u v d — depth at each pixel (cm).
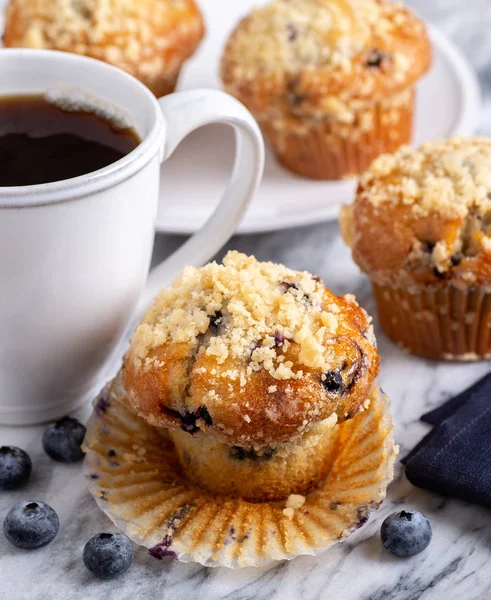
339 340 53
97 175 52
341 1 70
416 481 55
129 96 56
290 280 55
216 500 54
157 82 71
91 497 55
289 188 70
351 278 64
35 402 57
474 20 82
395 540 53
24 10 70
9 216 51
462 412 56
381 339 62
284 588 52
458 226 58
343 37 68
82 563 53
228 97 57
